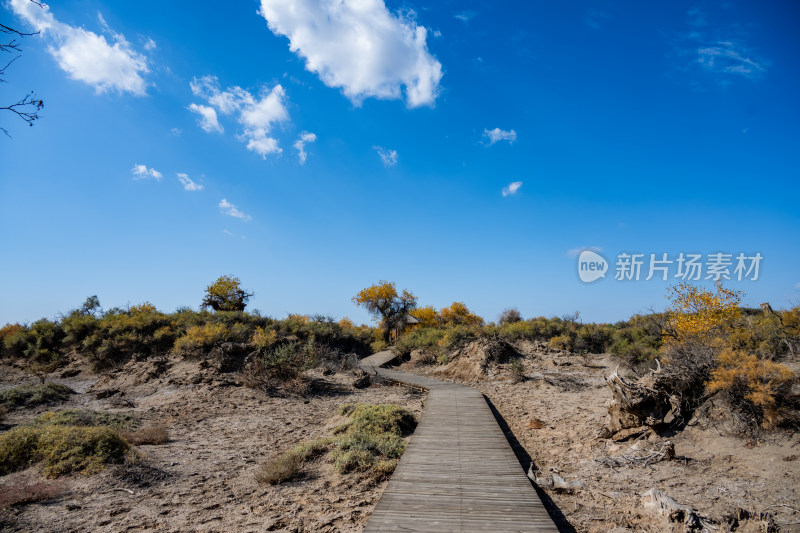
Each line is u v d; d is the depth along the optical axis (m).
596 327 27.06
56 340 24.12
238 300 34.41
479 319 44.00
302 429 11.41
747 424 7.00
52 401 14.16
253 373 17.05
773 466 6.06
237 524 5.71
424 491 6.16
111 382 17.75
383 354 30.98
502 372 20.25
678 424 7.95
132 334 22.06
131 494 6.77
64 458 7.74
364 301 39.81
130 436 9.89
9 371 21.58
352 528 5.48
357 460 8.05
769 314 11.83
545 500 6.31
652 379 8.62
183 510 6.20
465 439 9.09
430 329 35.03
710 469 6.48
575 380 17.50
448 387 17.39
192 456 8.98
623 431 8.49
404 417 11.39
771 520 4.86
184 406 13.79
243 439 10.43
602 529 5.30
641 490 6.24
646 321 20.67
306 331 30.62
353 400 15.70
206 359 18.33
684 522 5.03
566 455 8.53
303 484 7.25
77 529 5.59
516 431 11.05
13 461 7.70
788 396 6.89
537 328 27.16
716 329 11.59
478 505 5.65
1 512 6.01
